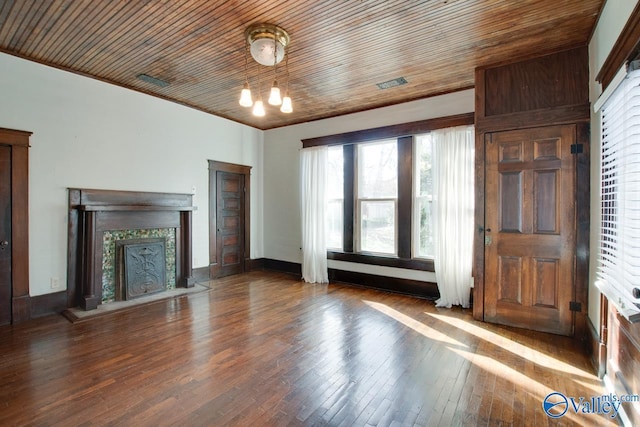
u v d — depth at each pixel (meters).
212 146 5.11
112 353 2.58
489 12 2.42
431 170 4.19
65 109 3.51
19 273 3.21
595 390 2.10
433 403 1.96
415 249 4.37
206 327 3.15
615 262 1.99
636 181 1.67
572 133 2.88
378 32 2.71
